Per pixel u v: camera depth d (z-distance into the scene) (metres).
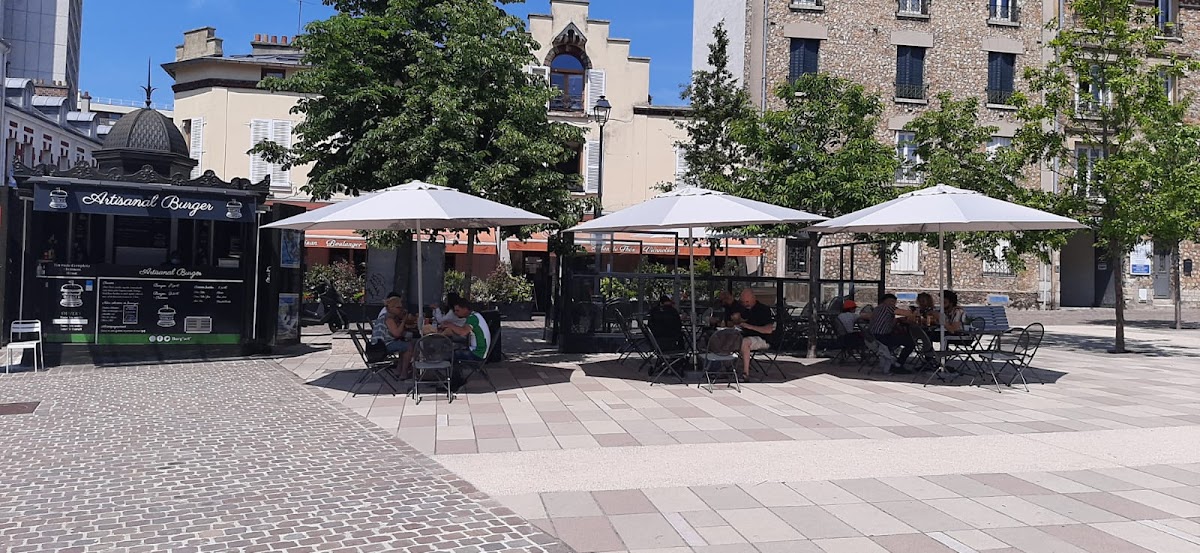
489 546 4.59
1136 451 7.04
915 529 4.93
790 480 6.02
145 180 12.47
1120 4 16.11
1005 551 4.55
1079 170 16.33
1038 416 8.76
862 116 14.55
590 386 10.70
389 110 12.90
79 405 9.05
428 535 4.77
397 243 14.61
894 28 29.72
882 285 15.73
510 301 23.97
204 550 4.50
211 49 31.08
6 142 28.16
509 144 12.38
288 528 4.88
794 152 13.82
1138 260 32.53
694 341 11.57
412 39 12.95
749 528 4.93
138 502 5.41
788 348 15.29
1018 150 17.19
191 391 10.12
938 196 10.56
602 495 5.61
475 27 12.77
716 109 22.50
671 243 22.16
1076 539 4.75
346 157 13.28
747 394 10.13
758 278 15.26
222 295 13.56
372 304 18.98
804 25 29.41
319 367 12.49
